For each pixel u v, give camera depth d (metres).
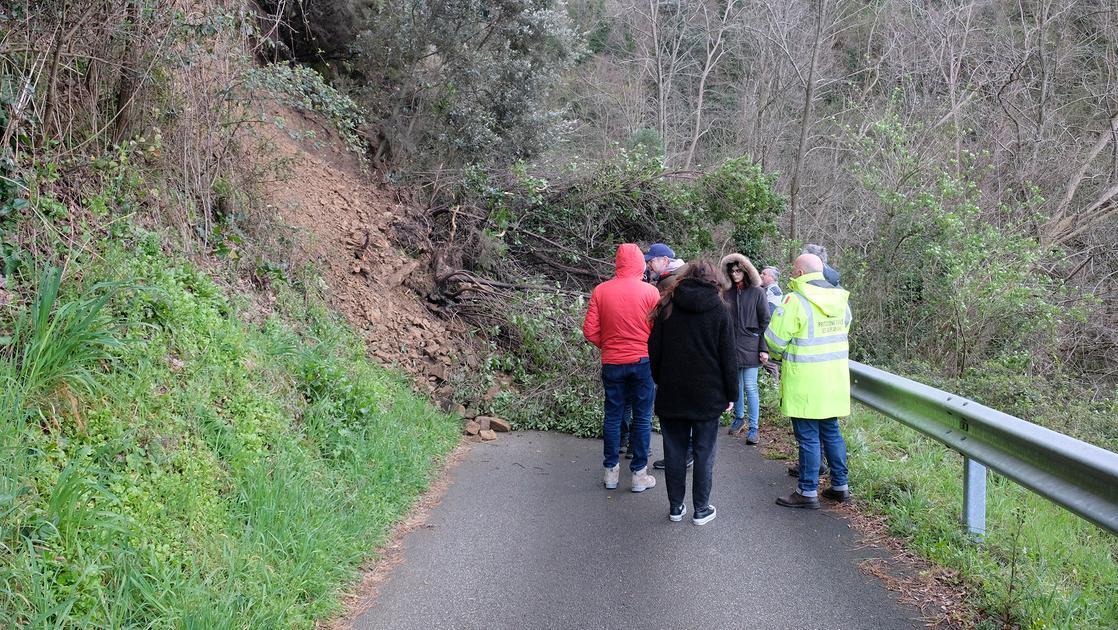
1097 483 3.91
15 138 5.50
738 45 30.69
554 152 16.55
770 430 8.57
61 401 4.09
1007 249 12.65
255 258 8.05
